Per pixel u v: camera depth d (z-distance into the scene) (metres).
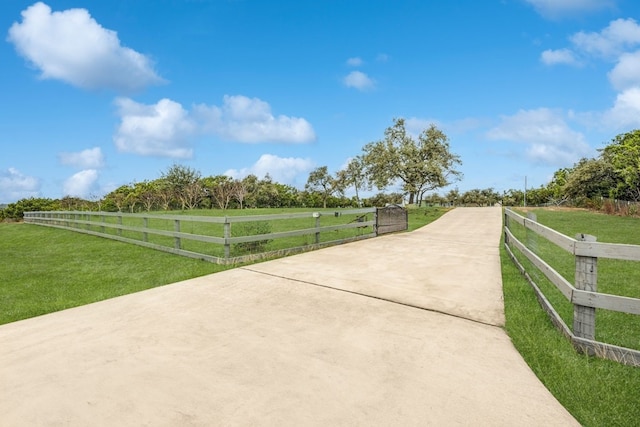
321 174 45.91
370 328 3.51
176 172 34.53
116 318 3.82
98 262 7.66
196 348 3.04
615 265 6.76
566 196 35.97
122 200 35.25
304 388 2.41
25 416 2.09
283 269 6.14
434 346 3.10
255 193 42.03
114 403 2.22
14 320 3.91
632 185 27.06
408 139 33.56
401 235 12.04
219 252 8.45
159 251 8.95
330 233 12.87
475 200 60.16
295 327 3.54
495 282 5.25
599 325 3.63
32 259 8.18
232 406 2.20
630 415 2.14
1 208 36.38
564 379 2.53
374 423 2.05
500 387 2.44
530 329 3.43
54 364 2.74
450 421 2.08
